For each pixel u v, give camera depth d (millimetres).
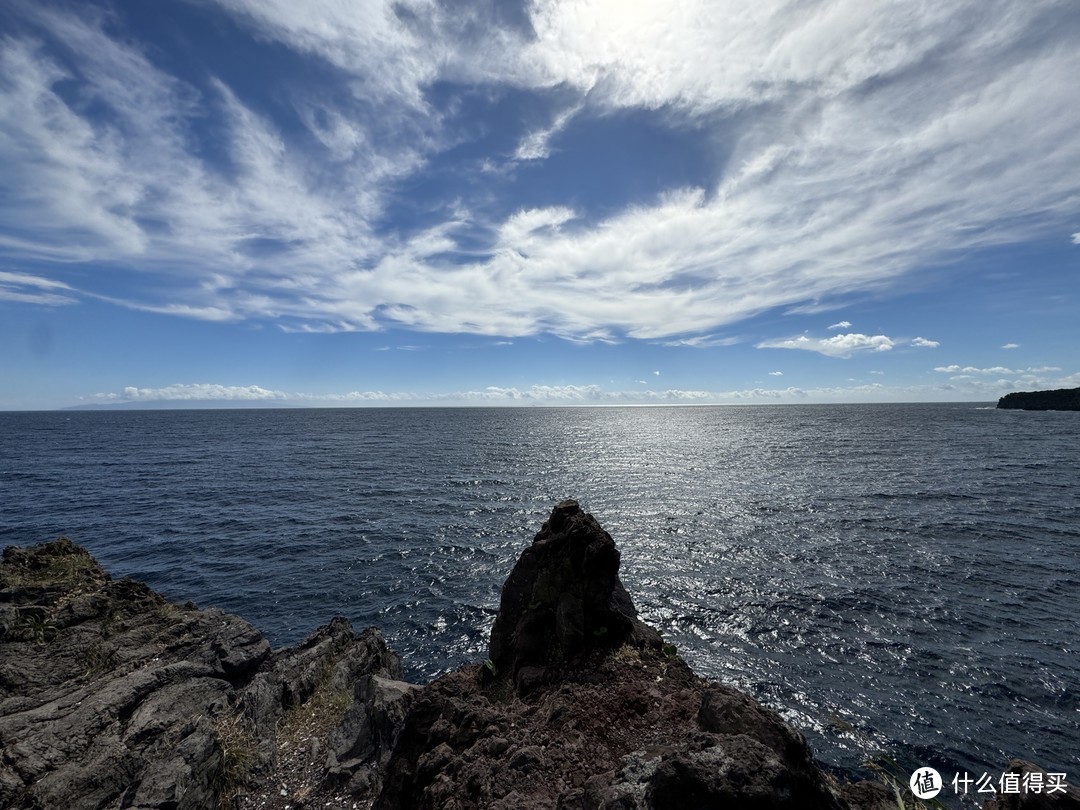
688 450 86250
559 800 4766
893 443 88812
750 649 20078
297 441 108750
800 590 25062
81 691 10438
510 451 87625
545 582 8844
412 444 101562
